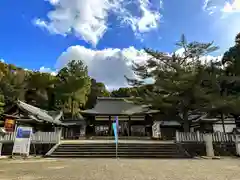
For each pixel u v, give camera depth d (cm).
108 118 2898
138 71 2661
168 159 1195
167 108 2098
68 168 806
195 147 1475
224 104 1817
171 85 1912
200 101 1912
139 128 2892
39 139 1472
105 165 900
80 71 3959
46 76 4012
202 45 2303
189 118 2491
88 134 2967
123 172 709
